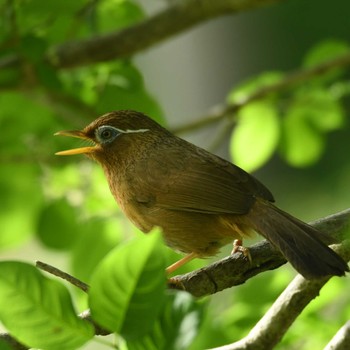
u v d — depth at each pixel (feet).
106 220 38.19
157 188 31.14
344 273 24.68
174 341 17.66
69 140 42.24
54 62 42.11
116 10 42.50
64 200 39.83
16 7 37.86
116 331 17.49
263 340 24.29
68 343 18.04
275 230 27.58
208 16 42.01
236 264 28.02
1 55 39.86
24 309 17.85
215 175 30.73
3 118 43.24
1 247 41.93
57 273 22.39
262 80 46.32
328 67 43.65
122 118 33.14
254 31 79.36
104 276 17.22
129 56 42.45
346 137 65.00
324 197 64.23
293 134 44.62
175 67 80.89
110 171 33.17
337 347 23.35
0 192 41.45
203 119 44.24
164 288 17.31
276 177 68.44
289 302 24.43
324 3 76.54
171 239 31.37
